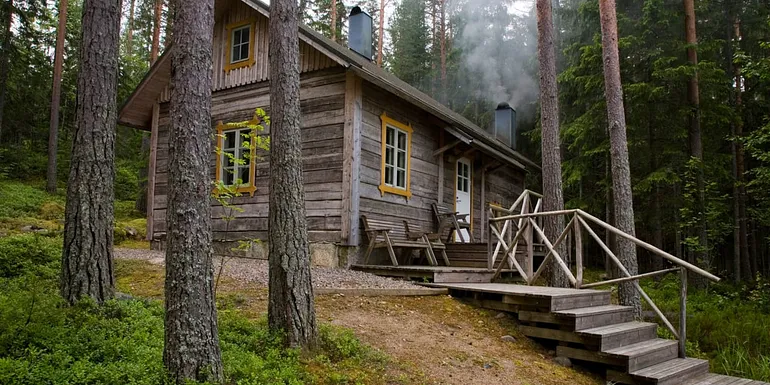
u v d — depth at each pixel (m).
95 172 5.34
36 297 4.40
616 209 9.16
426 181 12.12
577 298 6.79
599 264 19.31
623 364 5.60
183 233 3.66
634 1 14.49
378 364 4.71
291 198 4.85
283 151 4.91
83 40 5.51
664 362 6.12
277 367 4.21
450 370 5.00
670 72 12.06
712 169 12.73
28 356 3.73
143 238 15.19
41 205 16.78
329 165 9.88
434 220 12.23
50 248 7.99
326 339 4.89
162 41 24.42
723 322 8.84
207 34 3.93
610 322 6.68
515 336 6.55
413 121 11.79
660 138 13.67
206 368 3.62
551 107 9.94
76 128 5.37
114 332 4.42
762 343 8.02
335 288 6.91
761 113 14.66
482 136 13.76
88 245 5.20
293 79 5.09
